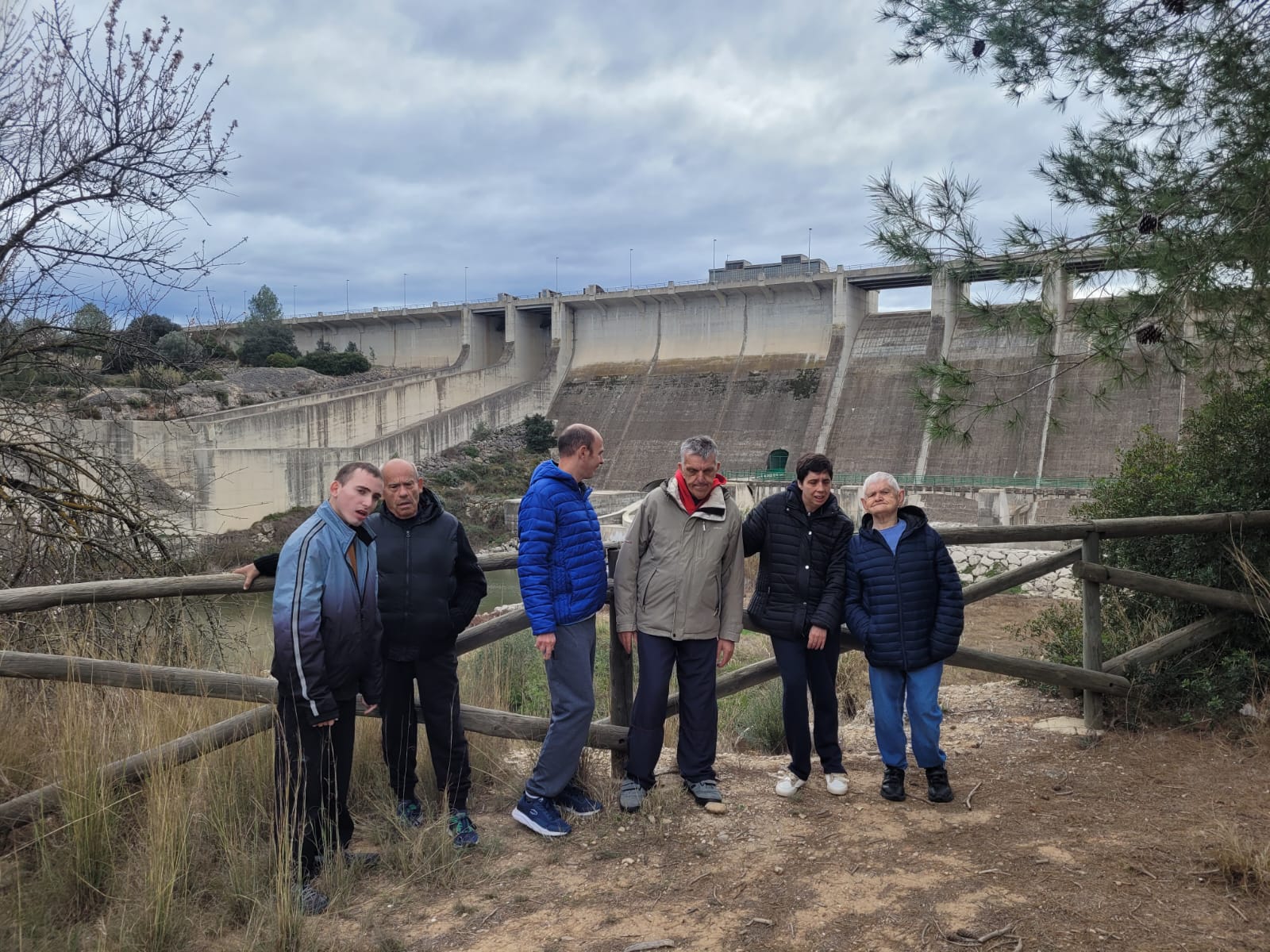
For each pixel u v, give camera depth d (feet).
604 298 216.95
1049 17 20.26
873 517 15.24
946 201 20.81
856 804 14.89
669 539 14.69
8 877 10.96
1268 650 19.47
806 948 10.44
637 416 202.39
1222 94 19.33
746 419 187.73
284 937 10.25
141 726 12.73
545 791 13.92
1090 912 10.94
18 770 12.46
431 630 13.25
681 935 10.80
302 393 196.44
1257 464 20.71
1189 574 20.49
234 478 131.03
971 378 21.31
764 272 205.16
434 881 12.17
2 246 21.88
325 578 11.58
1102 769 16.17
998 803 14.75
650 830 13.79
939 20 21.11
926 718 14.69
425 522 13.50
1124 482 22.88
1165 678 19.01
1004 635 44.75
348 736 12.37
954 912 11.10
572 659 13.85
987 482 146.10
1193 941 10.20
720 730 23.71
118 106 22.15
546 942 10.65
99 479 25.76
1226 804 14.10
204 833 12.48
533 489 13.89
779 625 15.20
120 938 10.01
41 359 25.96
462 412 195.42
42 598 11.53
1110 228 19.75
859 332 188.03
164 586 12.28
